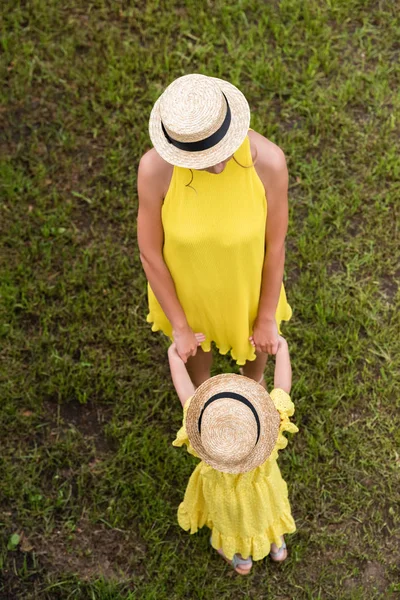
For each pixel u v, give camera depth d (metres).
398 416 4.63
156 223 3.52
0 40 6.15
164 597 4.17
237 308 3.76
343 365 4.81
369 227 5.25
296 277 5.14
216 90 3.06
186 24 6.11
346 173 5.45
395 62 5.89
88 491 4.51
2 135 5.79
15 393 4.79
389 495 4.40
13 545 4.32
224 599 4.16
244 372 4.46
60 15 6.21
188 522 4.00
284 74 5.86
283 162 3.38
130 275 5.20
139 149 5.65
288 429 3.51
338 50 5.96
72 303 5.10
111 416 4.75
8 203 5.47
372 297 5.02
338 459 4.54
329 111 5.67
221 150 3.08
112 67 5.96
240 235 3.41
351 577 4.21
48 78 5.99
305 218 5.32
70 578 4.23
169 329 4.15
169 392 4.80
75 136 5.74
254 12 6.17
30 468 4.56
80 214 5.45
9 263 5.25
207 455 3.34
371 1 6.12
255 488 3.57
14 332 4.99
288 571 4.23
